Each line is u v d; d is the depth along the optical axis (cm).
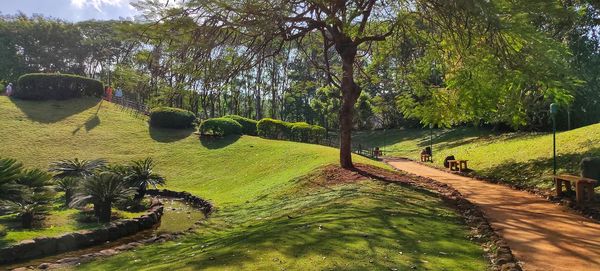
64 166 1580
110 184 1129
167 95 1248
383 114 5175
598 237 751
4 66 5091
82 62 5609
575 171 1338
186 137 2855
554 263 610
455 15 1148
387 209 973
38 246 889
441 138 4047
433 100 1773
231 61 1254
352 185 1347
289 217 1006
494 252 648
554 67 1115
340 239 702
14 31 5247
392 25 1530
